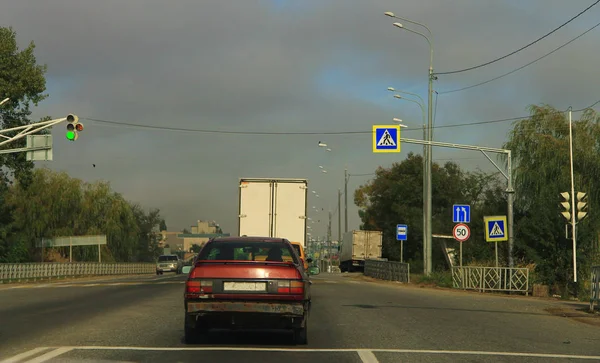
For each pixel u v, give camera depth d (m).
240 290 9.39
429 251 31.89
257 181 25.16
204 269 9.52
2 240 50.44
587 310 17.31
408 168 62.97
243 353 9.09
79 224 56.97
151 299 18.84
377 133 26.55
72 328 11.82
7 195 53.66
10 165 43.38
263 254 10.41
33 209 53.75
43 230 54.22
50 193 54.91
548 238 26.50
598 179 34.09
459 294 23.80
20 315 14.16
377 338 10.80
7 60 42.19
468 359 8.83
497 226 25.42
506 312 16.42
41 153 28.88
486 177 57.94
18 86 41.62
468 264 30.22
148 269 68.94
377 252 56.84
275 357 8.79
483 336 11.35
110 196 60.22
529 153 36.62
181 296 20.08
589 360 8.96
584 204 23.64
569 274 25.89
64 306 16.45
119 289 24.48
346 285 28.14
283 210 25.12
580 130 35.22
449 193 59.66
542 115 36.94
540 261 26.34
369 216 69.38
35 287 26.91
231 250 10.47
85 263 47.41
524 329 12.70
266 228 25.03
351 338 10.78
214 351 9.24
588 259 26.36
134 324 12.44
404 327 12.40
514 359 8.91
